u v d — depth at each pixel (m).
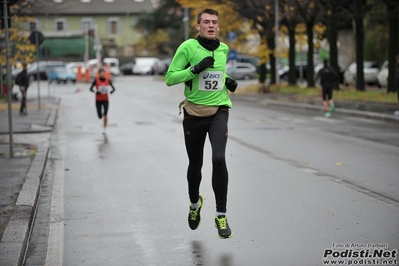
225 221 15.43
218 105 15.28
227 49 15.43
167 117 54.91
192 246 15.71
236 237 16.33
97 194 22.70
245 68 146.88
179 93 98.38
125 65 192.50
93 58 184.62
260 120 50.25
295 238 16.02
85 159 31.34
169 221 18.36
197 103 15.23
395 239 15.63
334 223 17.36
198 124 15.41
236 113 58.00
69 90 112.12
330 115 54.62
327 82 53.38
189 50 15.07
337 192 21.56
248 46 102.56
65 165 29.64
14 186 23.17
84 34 183.00
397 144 34.09
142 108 66.19
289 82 98.69
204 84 15.09
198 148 15.73
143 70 188.75
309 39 92.50
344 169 26.23
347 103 64.00
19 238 15.84
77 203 21.31
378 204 19.56
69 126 48.41
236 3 89.88
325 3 77.88
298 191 21.89
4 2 29.52
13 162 28.98
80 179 25.86
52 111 61.50
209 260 14.51
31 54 74.25
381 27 92.75
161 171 27.09
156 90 108.88
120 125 48.31
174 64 15.12
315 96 78.19
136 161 30.12
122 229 17.67
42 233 17.55
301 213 18.64
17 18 69.12
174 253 15.19
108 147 35.62
